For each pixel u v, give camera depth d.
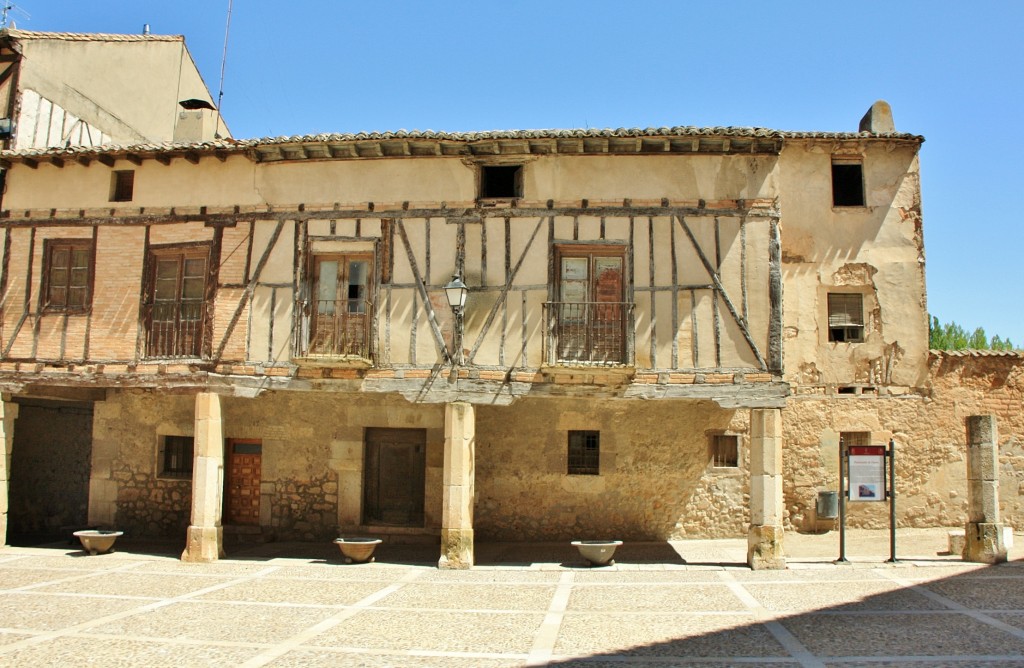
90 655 6.91
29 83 15.04
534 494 13.93
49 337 13.11
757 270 11.89
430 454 14.02
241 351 12.48
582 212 12.18
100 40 16.94
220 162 13.02
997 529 11.35
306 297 12.52
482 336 12.08
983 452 11.52
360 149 12.54
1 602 9.19
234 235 12.80
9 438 13.55
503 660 6.85
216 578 10.75
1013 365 14.27
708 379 11.70
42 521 15.92
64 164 13.41
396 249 12.45
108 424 14.85
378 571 11.30
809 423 14.20
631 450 13.94
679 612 8.66
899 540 13.27
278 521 14.17
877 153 14.65
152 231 13.10
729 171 12.12
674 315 11.88
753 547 11.26
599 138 11.88
